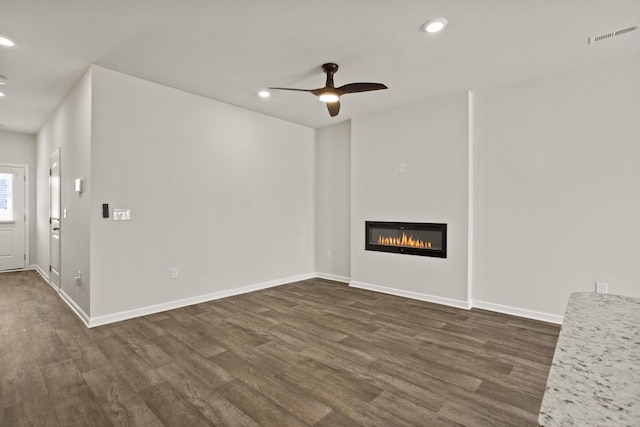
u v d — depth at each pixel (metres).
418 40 2.81
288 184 5.33
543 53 3.03
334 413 1.93
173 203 3.93
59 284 4.44
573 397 0.53
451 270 4.09
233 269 4.55
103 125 3.38
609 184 3.19
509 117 3.75
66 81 3.71
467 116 3.95
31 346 2.83
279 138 5.18
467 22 2.54
